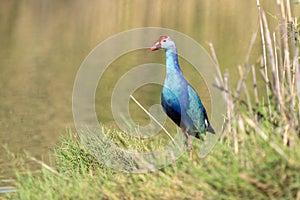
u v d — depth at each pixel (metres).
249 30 51.53
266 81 16.16
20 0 72.69
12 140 28.42
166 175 16.27
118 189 16.50
